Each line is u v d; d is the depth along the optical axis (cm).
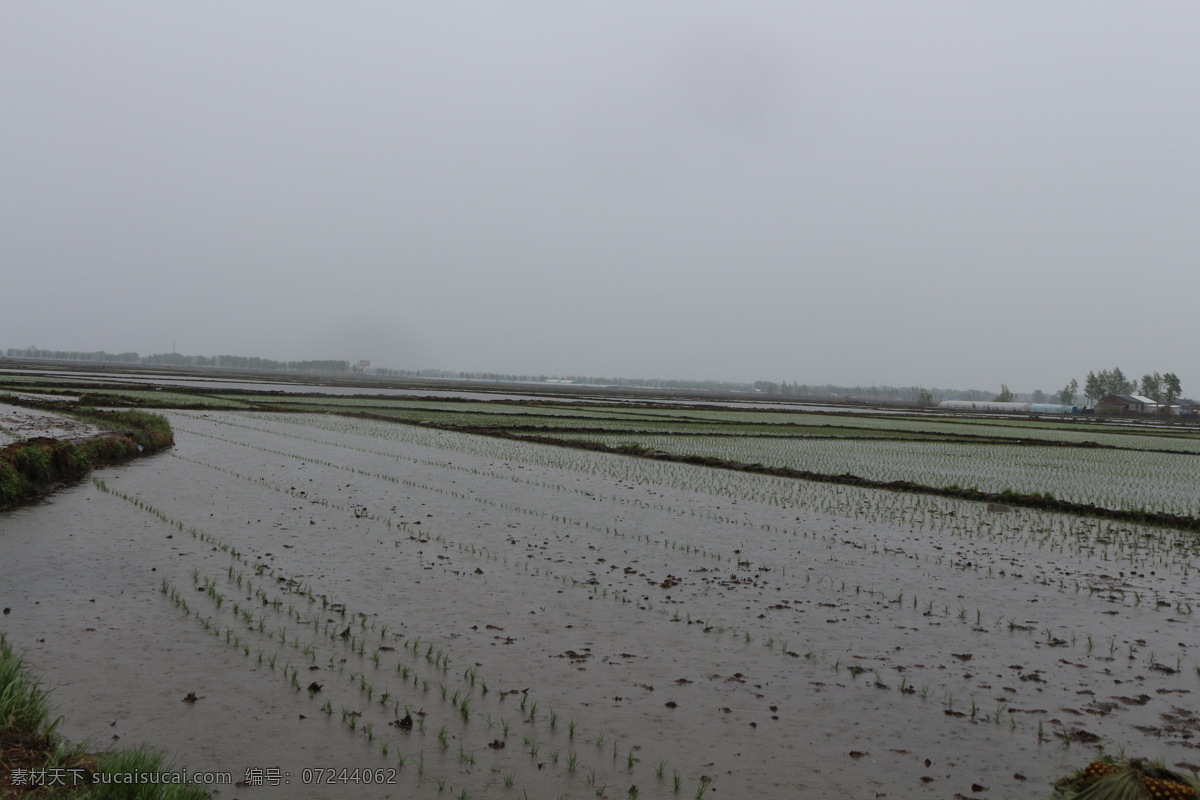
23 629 880
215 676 779
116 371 12938
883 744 697
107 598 1006
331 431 3656
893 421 6681
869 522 1769
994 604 1137
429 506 1772
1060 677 864
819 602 1119
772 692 798
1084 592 1220
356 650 863
